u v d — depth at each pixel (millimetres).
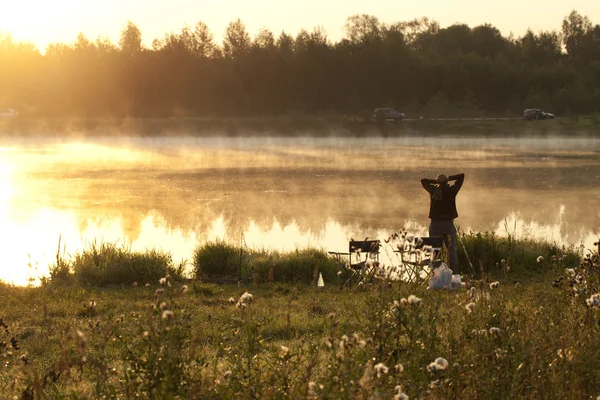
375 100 104312
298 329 8812
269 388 5062
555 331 5852
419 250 7582
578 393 4855
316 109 103188
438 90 105188
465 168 45000
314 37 108375
